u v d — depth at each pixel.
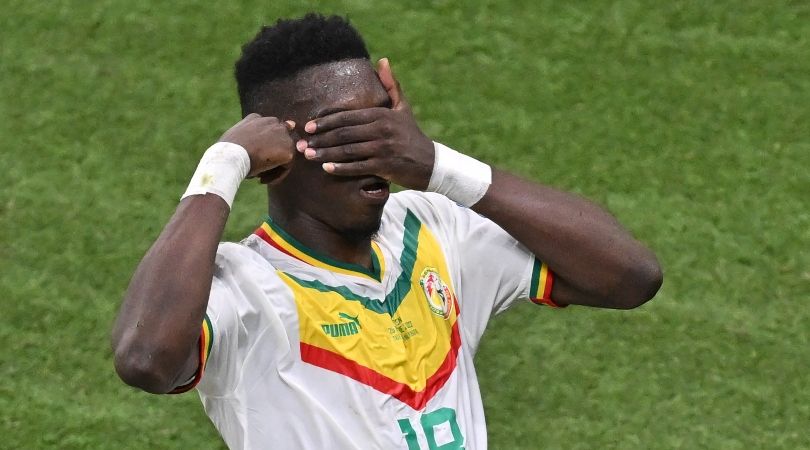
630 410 18.47
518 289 11.05
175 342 8.73
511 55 23.12
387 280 10.41
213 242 9.09
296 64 9.70
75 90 22.48
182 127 21.97
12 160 21.50
